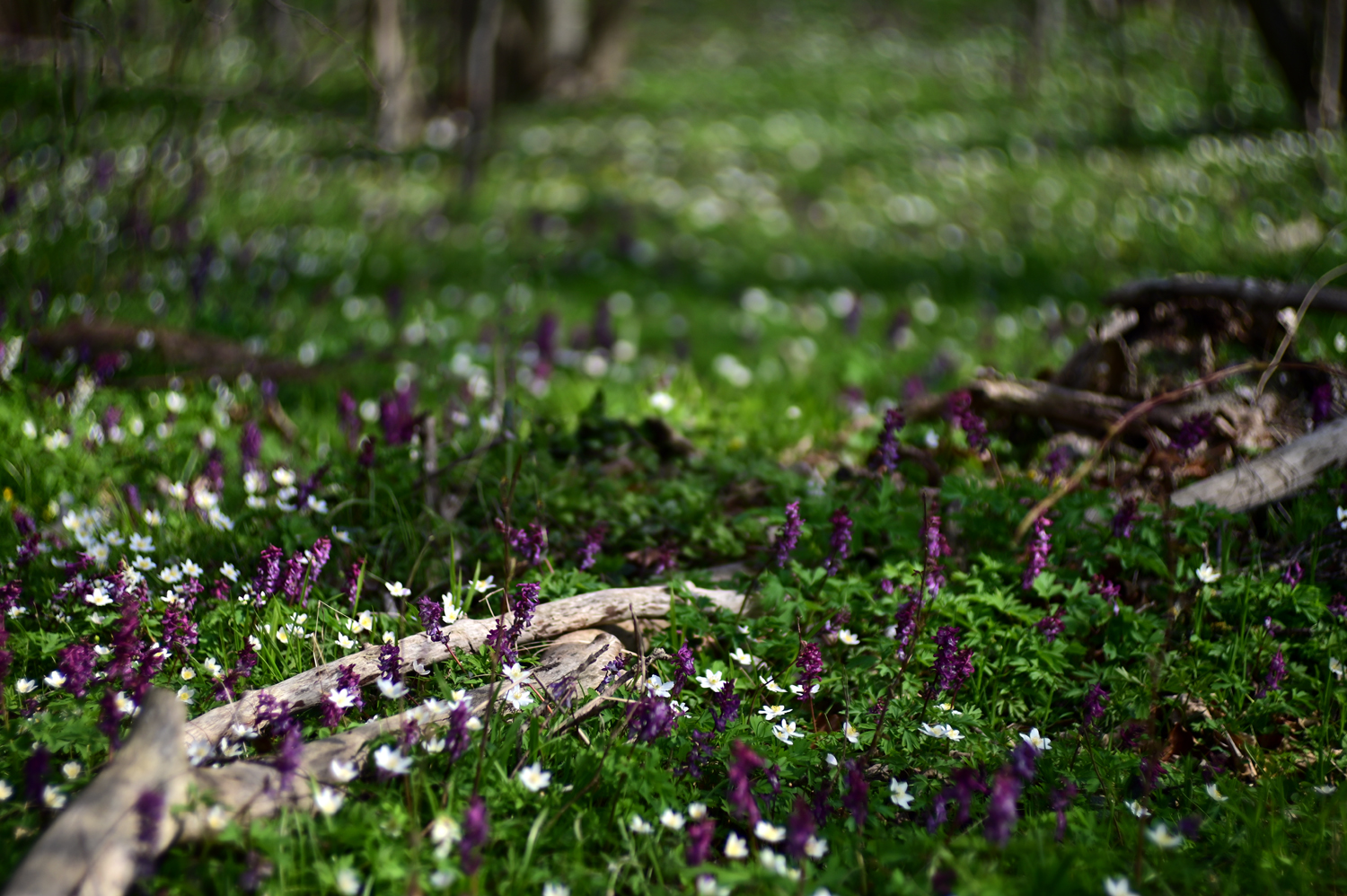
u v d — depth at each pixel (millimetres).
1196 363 2699
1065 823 1955
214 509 2449
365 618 2174
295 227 4961
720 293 5070
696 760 2012
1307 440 2457
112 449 2648
